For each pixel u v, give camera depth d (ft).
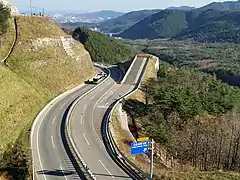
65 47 301.43
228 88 323.98
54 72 269.23
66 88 271.28
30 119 199.93
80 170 140.67
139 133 220.02
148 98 273.33
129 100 260.42
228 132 229.45
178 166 188.44
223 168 207.21
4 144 161.27
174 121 240.73
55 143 170.50
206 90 310.24
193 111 243.81
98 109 231.71
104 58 580.71
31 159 146.41
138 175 135.74
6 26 270.26
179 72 364.79
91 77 320.50
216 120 247.29
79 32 648.38
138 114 246.47
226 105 271.08
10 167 140.05
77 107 233.96
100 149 165.27
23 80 236.22
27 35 281.33
